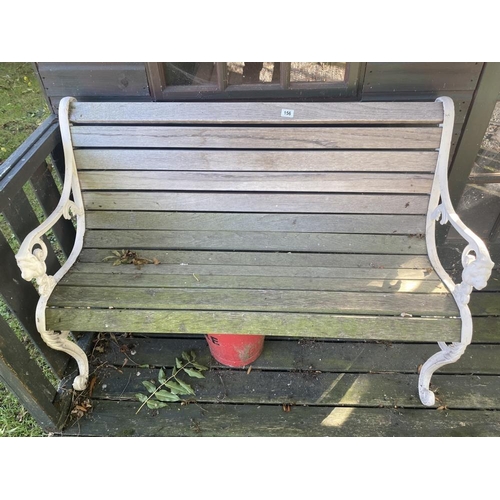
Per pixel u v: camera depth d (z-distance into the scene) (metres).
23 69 3.34
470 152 1.72
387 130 1.42
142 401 1.50
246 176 1.50
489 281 1.95
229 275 1.37
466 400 1.50
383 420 1.45
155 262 1.43
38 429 1.48
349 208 1.51
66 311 1.25
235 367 1.62
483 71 1.50
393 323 1.21
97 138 1.47
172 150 1.47
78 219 1.52
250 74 1.57
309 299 1.26
